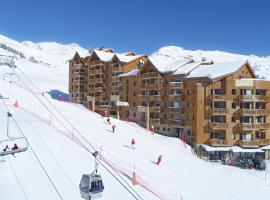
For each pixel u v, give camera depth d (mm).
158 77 95125
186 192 48438
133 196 40188
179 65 94438
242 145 81938
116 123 87500
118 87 108938
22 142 47531
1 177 35875
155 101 95688
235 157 80688
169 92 91812
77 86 130125
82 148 53156
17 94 88250
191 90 86375
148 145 71188
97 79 117125
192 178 55906
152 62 97000
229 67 87125
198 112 83125
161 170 55875
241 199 50281
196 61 99750
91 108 113562
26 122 59781
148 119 94000
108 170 46344
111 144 63406
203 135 83188
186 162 66188
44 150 46906
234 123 83625
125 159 56250
